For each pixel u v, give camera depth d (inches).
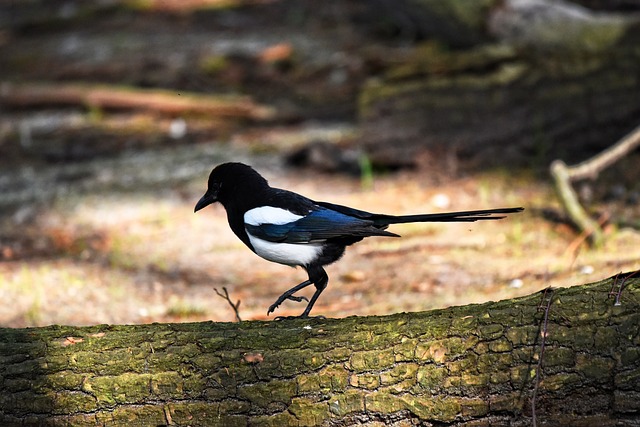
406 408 226.5
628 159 534.3
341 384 228.7
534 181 539.8
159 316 396.8
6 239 518.9
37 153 682.8
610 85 543.2
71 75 850.8
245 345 234.1
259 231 303.9
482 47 603.8
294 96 768.3
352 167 604.4
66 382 235.1
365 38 877.8
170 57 879.7
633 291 222.7
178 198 578.9
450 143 572.1
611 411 218.7
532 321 224.2
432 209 519.8
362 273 441.1
